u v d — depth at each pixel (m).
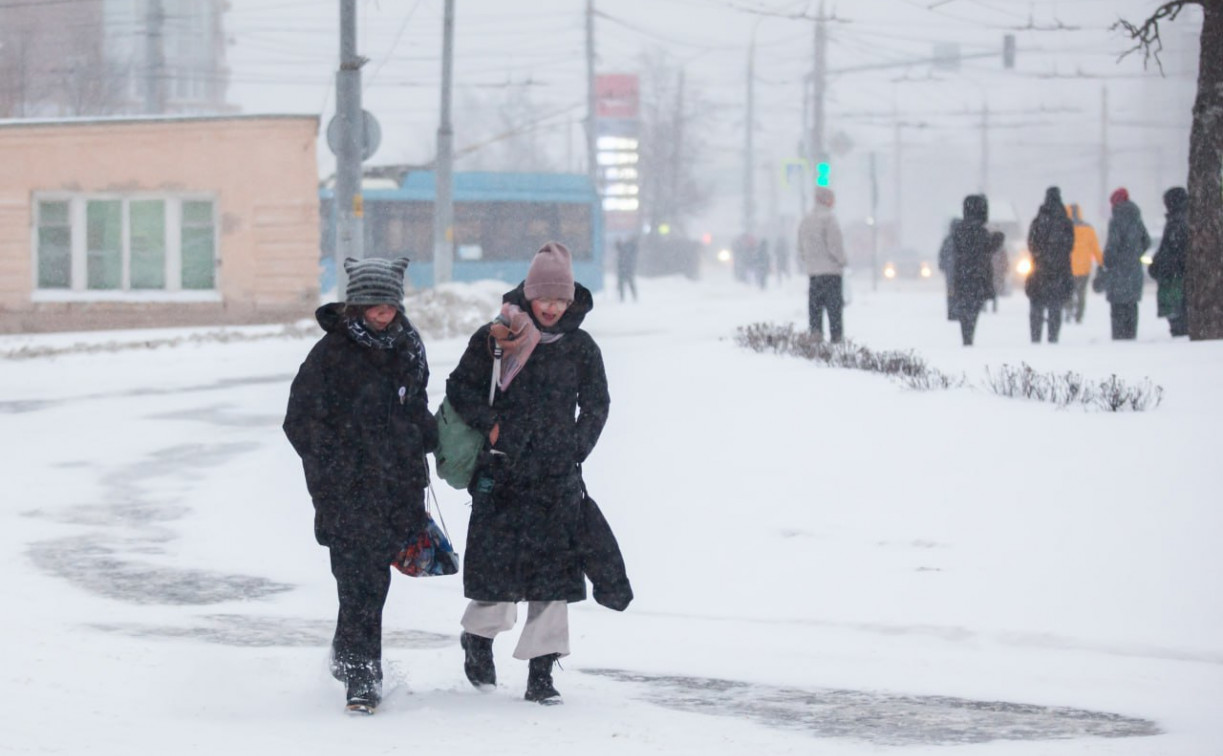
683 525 27.42
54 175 90.81
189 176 91.00
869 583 23.20
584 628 22.08
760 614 22.48
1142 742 15.39
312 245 91.25
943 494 27.12
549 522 17.00
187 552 27.47
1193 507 24.67
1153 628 20.38
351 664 16.42
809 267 54.94
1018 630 20.70
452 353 67.25
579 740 15.06
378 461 16.78
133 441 41.34
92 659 18.52
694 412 37.38
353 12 71.56
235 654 19.27
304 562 26.77
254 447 40.12
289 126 90.69
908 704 17.45
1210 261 51.50
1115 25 54.88
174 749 14.07
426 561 17.41
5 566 25.78
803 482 29.08
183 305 91.25
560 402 17.05
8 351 70.50
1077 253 75.38
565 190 134.25
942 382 38.62
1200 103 51.91
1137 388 35.28
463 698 17.22
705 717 16.55
